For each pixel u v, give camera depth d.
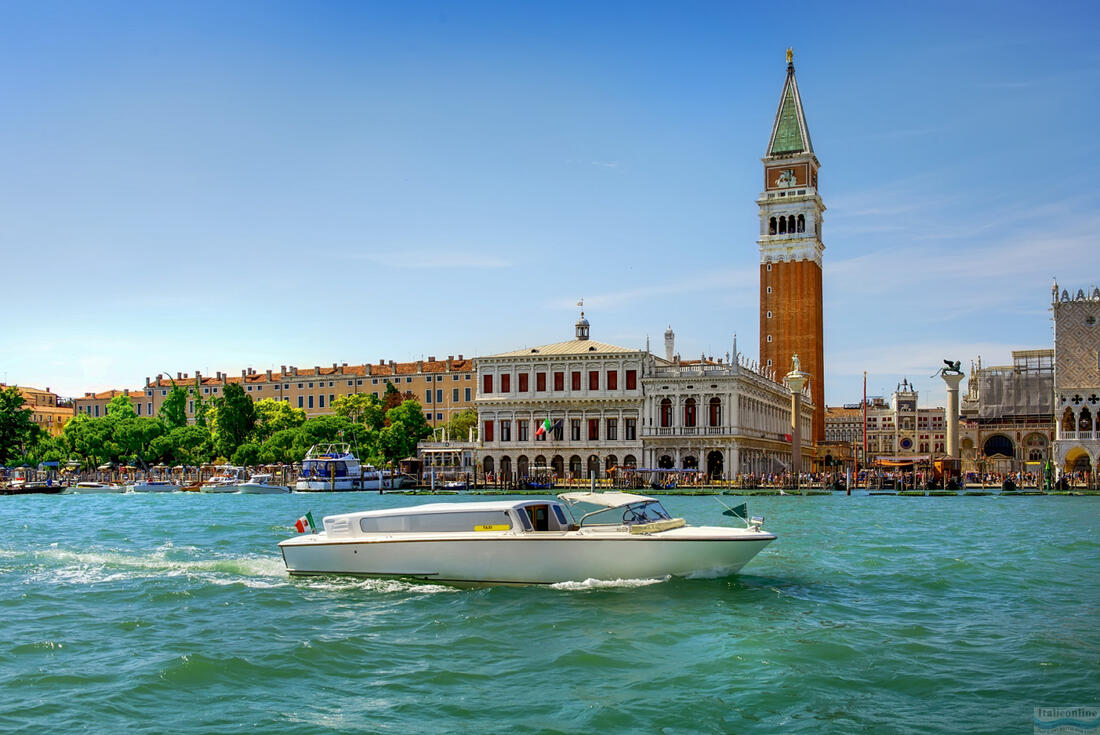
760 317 161.62
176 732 18.33
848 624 26.53
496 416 132.88
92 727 18.59
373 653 23.89
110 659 23.45
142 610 29.03
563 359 130.00
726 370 122.56
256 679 21.77
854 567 37.50
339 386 196.75
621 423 127.19
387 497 107.75
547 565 31.55
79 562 38.97
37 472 152.00
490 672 22.14
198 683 21.45
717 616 27.47
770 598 30.16
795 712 19.16
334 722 18.84
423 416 162.12
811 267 159.25
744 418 126.94
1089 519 64.94
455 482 122.62
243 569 36.41
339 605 29.42
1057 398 132.25
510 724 18.64
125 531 55.88
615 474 116.75
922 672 21.72
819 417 163.12
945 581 33.84
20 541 49.34
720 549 31.95
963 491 109.62
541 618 27.22
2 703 20.00
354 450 151.12
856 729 18.22
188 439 164.38
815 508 78.62
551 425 111.94
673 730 18.23
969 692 20.31
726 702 19.75
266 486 126.12
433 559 32.28
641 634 25.33
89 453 163.75
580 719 18.84
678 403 124.81
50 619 27.86
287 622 27.27
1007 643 24.27
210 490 129.62
